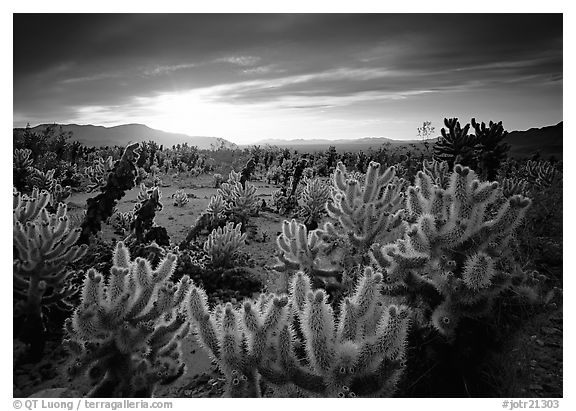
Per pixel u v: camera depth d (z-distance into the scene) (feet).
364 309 8.73
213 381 12.84
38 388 12.78
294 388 9.06
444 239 10.77
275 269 18.11
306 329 8.32
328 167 93.30
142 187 49.11
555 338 12.35
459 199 10.82
